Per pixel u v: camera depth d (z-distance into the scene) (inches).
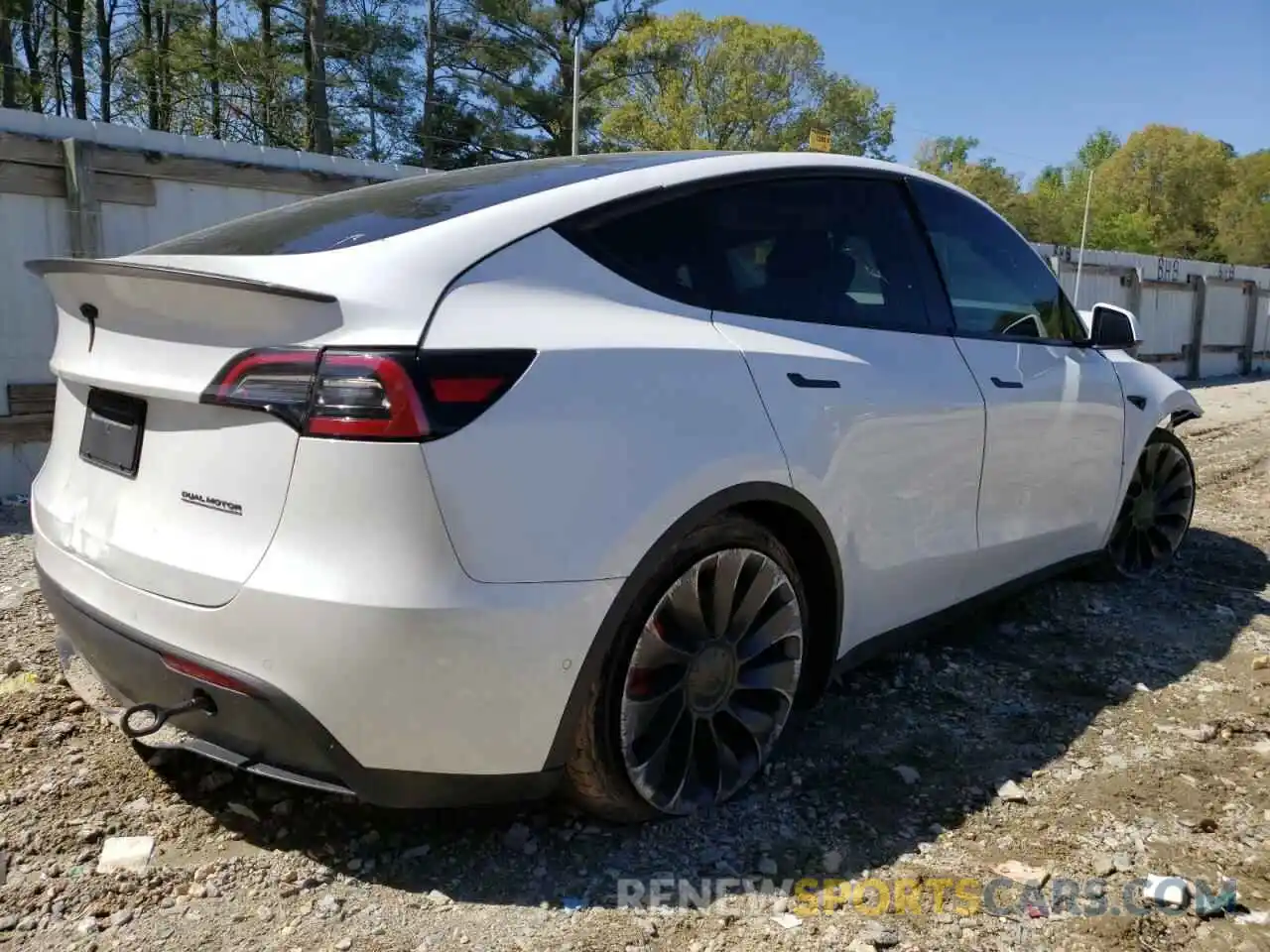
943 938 89.4
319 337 82.1
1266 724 132.5
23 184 249.9
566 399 87.7
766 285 112.9
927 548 127.2
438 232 91.5
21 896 91.7
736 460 98.8
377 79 1384.1
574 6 1593.3
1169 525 193.6
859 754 122.2
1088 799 113.3
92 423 101.8
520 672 85.3
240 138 1359.5
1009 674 147.1
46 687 133.0
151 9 1353.3
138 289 90.0
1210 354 717.3
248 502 84.2
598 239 99.7
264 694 82.7
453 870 97.5
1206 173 2723.9
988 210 152.6
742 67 1951.3
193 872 96.3
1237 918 92.9
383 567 80.2
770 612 108.4
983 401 132.8
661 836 103.8
